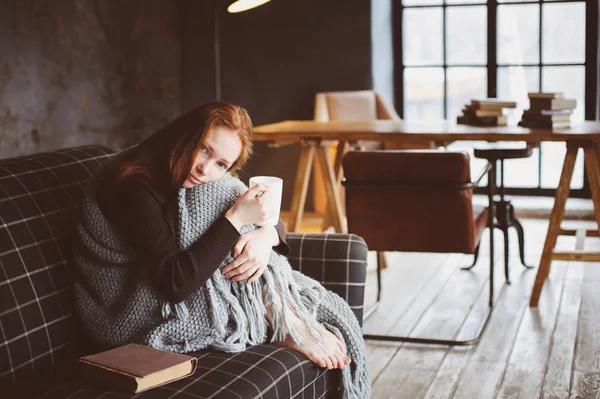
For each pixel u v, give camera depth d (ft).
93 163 7.50
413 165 10.60
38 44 16.06
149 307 6.31
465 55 19.92
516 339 10.95
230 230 6.34
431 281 13.91
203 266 6.20
